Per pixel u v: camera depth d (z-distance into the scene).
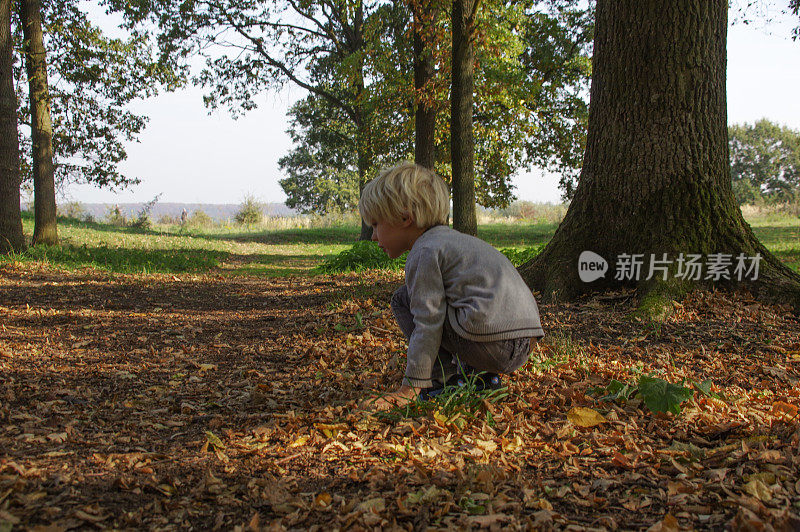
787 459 2.06
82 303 7.18
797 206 36.56
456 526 1.65
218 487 1.97
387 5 18.69
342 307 6.47
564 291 6.03
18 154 12.80
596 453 2.30
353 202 57.84
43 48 15.05
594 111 6.28
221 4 22.67
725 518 1.69
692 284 5.59
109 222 29.48
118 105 19.17
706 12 5.77
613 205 6.07
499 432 2.53
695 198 5.82
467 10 12.22
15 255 11.92
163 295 8.27
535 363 3.61
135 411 3.02
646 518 1.74
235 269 13.58
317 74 26.41
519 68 18.08
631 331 4.83
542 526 1.65
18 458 2.16
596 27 6.28
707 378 3.57
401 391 2.74
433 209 2.62
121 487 1.93
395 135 22.97
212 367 4.08
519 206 47.47
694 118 5.83
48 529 1.56
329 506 1.82
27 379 3.60
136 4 21.28
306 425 2.64
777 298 5.46
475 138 21.34
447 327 2.61
